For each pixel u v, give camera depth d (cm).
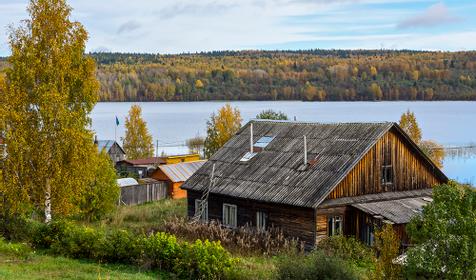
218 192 3481
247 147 3816
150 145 7638
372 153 3244
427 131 14688
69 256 2386
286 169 3353
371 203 3123
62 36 2942
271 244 2912
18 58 2880
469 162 8656
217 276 2073
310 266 1939
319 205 2939
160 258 2227
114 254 2308
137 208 4497
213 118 6856
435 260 1655
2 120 2723
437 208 1694
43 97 2745
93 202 3850
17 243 2486
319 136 3525
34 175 2802
